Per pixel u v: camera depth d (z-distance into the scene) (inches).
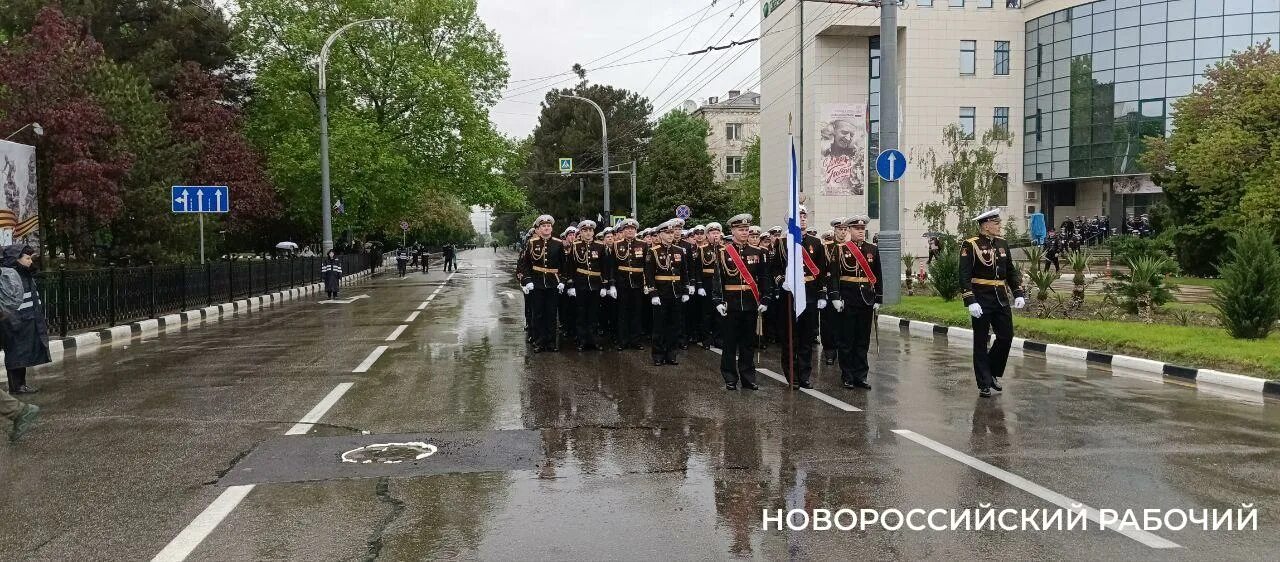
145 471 237.5
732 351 367.2
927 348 508.4
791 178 366.0
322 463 243.1
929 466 238.5
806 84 1844.2
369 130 1450.5
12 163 713.0
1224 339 453.1
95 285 619.2
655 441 269.3
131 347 535.5
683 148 2193.7
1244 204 875.4
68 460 250.1
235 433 282.7
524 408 323.0
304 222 1606.8
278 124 1508.4
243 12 1493.6
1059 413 312.3
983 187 924.6
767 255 371.9
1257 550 174.9
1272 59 1027.3
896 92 700.7
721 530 187.9
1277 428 286.2
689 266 510.6
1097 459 245.6
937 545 178.9
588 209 2532.0
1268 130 916.0
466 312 770.2
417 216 2311.8
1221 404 330.0
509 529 188.9
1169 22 1592.0
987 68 1818.4
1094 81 1686.8
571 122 2630.4
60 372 426.0
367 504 206.4
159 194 978.1
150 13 1298.0
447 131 1604.3
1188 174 1088.8
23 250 369.7
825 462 242.8
